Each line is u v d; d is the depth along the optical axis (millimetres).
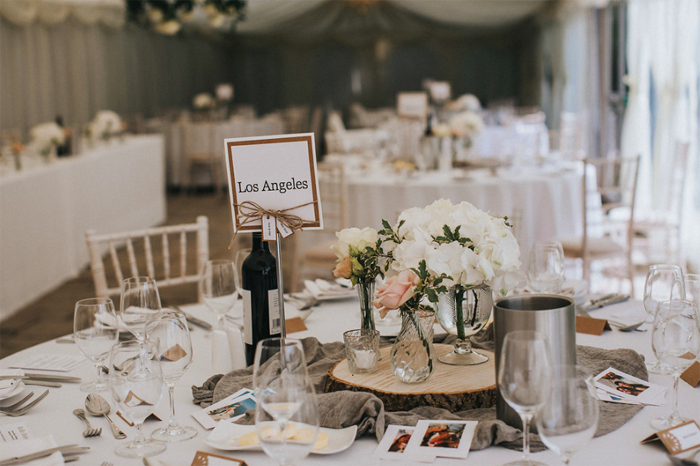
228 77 16781
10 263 4902
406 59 16609
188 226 2834
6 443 1311
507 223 1603
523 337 1114
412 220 1573
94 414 1507
